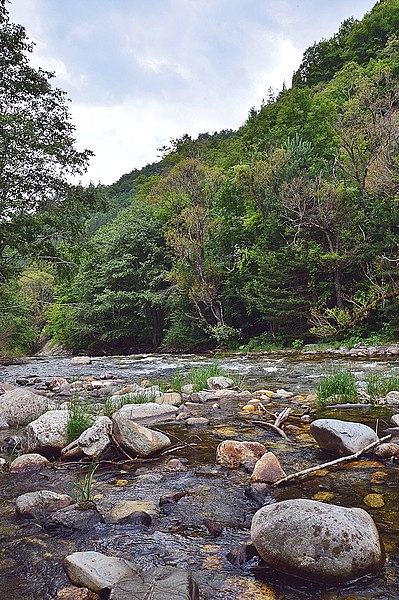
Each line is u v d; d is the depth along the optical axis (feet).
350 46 172.96
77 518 10.52
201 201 91.91
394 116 69.87
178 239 86.38
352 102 74.43
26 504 11.34
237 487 12.72
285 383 33.76
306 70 179.42
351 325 64.75
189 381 35.42
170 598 6.70
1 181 56.24
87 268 111.55
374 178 64.95
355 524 8.20
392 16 166.50
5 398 22.65
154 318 107.34
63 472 14.66
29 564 8.82
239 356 66.85
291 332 75.31
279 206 75.87
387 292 62.23
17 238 58.90
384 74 77.82
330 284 71.72
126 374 45.19
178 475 13.94
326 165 80.59
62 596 7.63
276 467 13.21
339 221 69.67
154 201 102.89
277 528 8.25
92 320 112.88
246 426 19.84
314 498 11.36
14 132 56.75
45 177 60.13
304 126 110.83
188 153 112.16
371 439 15.03
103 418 17.31
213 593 7.54
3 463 15.58
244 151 119.85
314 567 7.68
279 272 71.20
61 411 18.66
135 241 106.93
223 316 88.22
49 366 63.16
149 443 15.97
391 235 63.41
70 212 63.57
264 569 8.27
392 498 11.14
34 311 142.61
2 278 63.67
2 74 59.57
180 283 86.99
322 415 20.88
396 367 40.98
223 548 9.22
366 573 7.82
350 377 27.94
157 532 10.04
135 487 13.03
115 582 7.69
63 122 62.69
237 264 84.28
